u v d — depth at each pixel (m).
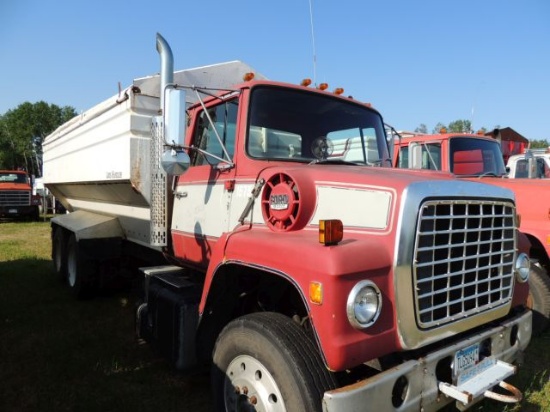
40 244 12.34
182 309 3.44
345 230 2.63
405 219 2.39
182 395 3.69
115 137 5.07
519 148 11.53
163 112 3.41
